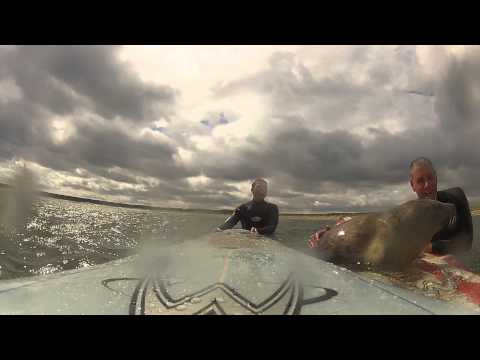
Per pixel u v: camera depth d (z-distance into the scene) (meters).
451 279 2.24
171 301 1.24
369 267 2.67
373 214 2.83
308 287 1.47
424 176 3.34
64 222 6.35
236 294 1.31
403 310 1.31
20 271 3.11
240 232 2.97
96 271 1.65
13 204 5.85
